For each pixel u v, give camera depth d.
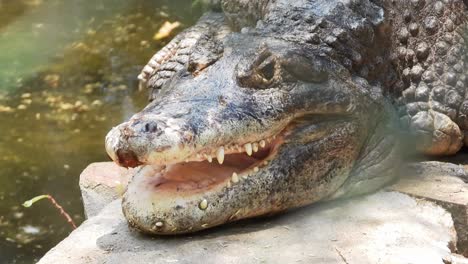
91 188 6.35
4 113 8.59
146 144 4.79
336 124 5.44
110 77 9.12
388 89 6.24
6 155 7.89
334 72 5.51
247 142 5.12
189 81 5.33
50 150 7.94
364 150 5.62
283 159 5.23
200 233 5.09
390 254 4.79
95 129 8.25
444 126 6.39
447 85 6.49
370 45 5.96
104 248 4.94
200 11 10.03
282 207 5.27
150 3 10.49
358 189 5.57
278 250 4.84
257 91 5.23
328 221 5.21
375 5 6.14
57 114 8.53
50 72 9.27
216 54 5.45
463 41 6.68
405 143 6.20
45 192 7.36
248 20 7.37
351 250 4.83
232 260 4.73
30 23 10.17
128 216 5.01
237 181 5.09
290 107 5.24
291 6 5.89
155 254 4.83
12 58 9.41
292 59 5.28
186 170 5.20
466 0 6.82
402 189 5.63
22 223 6.98
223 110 5.08
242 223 5.23
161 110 5.06
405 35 6.36
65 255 4.88
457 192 5.52
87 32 10.01
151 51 9.52
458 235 5.33
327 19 5.75
